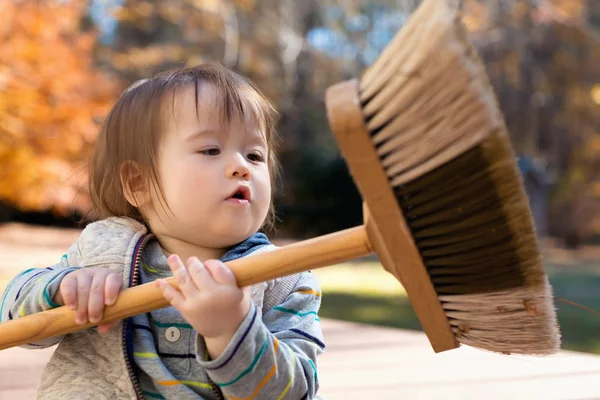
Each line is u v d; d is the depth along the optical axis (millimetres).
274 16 12875
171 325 1228
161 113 1297
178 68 1456
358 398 2027
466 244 992
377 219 973
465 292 1037
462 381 2256
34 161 7012
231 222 1259
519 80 12148
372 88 928
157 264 1293
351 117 913
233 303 1057
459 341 1093
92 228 1333
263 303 1283
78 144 7211
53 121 7051
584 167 13719
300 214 14445
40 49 6812
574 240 14219
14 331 1162
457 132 913
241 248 1309
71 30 7562
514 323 1050
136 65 11945
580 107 12883
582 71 12539
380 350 2840
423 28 917
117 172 1359
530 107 12414
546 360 2609
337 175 14352
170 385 1169
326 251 1049
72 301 1146
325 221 14453
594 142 12992
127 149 1340
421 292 1031
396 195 961
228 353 1057
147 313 1245
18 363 2578
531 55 12031
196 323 1061
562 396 2035
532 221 999
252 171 1294
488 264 1008
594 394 2059
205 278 1062
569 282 8711
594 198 14039
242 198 1274
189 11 12102
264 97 1411
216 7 11844
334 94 932
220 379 1070
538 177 13953
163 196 1284
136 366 1210
